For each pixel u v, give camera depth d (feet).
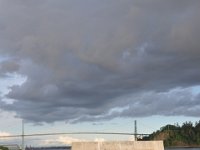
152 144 318.86
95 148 312.71
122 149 315.78
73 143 315.78
